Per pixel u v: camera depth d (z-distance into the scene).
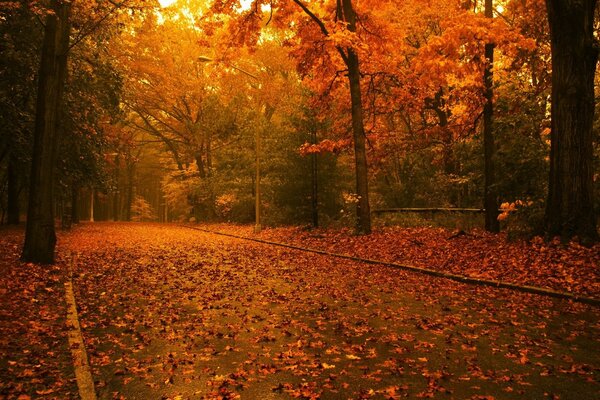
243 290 9.86
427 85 21.39
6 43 16.70
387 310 7.93
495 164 16.59
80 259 14.41
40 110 12.50
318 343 6.06
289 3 19.61
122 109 25.80
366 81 22.41
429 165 27.64
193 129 40.16
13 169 28.81
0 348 5.58
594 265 9.36
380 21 20.64
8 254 13.78
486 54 17.14
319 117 23.67
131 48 35.09
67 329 6.56
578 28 10.84
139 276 11.61
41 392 4.32
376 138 24.62
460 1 19.66
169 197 55.75
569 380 4.69
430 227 19.83
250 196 34.28
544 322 6.91
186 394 4.48
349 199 19.19
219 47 21.05
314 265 13.56
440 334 6.44
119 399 4.36
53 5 12.55
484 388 4.52
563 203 11.09
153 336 6.48
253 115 34.59
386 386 4.61
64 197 28.70
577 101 10.93
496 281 9.70
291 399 4.34
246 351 5.82
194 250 17.98
